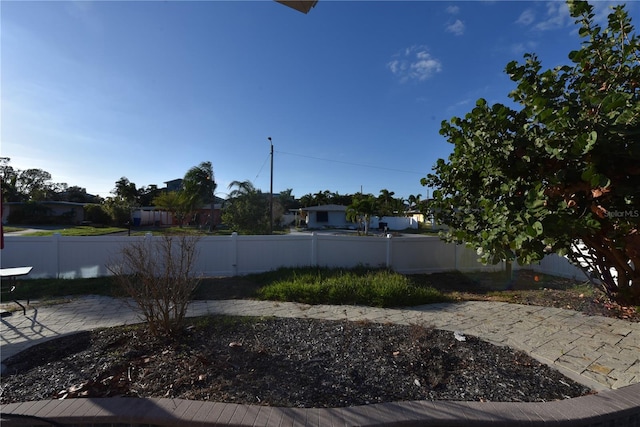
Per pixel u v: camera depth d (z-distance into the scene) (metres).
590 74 3.45
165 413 2.52
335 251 9.54
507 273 9.29
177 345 3.80
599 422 2.61
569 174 2.86
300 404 2.72
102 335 4.23
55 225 36.59
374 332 4.42
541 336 4.42
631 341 4.26
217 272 8.80
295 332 4.38
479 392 2.95
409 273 9.66
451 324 4.94
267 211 23.84
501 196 3.48
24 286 7.15
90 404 2.63
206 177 32.59
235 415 2.52
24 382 3.06
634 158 2.54
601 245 3.39
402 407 2.64
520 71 3.70
